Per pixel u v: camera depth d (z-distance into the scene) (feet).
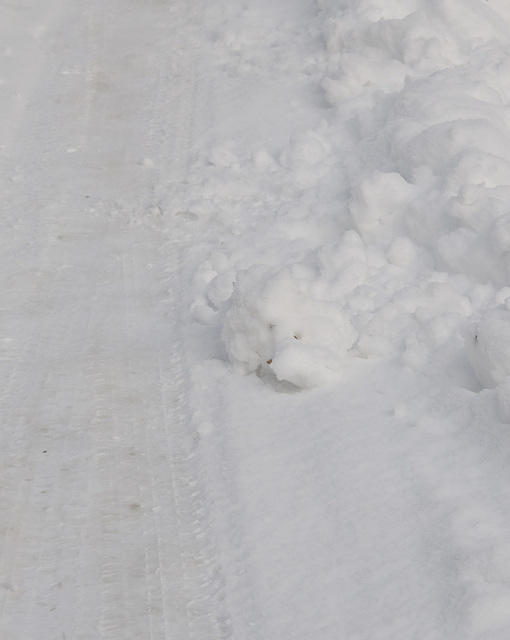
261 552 18.67
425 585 17.19
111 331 27.86
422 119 35.40
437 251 28.96
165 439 22.81
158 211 35.55
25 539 19.29
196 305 28.50
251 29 54.90
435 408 22.30
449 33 44.60
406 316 25.85
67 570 18.43
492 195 28.86
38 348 26.81
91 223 35.14
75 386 24.94
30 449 22.25
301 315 24.77
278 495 20.21
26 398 24.36
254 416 23.22
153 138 42.98
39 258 32.24
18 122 44.83
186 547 19.13
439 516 18.72
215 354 26.40
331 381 24.11
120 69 51.83
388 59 45.37
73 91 48.70
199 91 48.19
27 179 38.81
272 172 37.76
